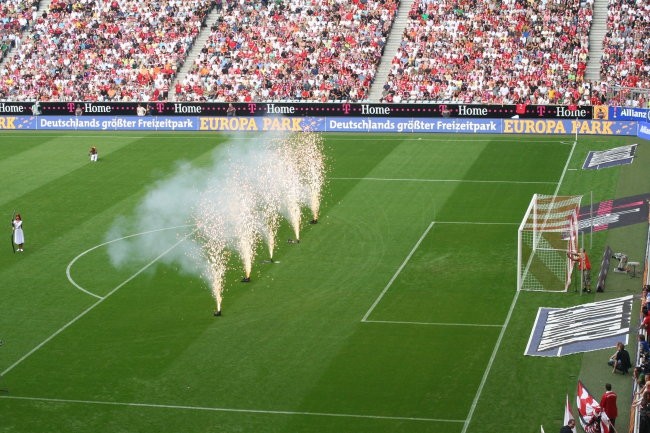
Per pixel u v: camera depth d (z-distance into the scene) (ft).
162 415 119.75
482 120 272.10
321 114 285.64
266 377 128.98
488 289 157.28
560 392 122.62
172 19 315.17
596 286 155.74
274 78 297.12
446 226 189.78
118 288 161.17
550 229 185.88
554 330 140.67
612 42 285.02
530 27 292.40
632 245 174.19
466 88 284.61
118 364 133.69
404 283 160.86
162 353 136.87
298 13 309.22
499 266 167.32
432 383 126.21
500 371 128.98
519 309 149.07
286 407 120.98
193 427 116.67
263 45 304.50
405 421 116.88
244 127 283.79
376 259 172.24
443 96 284.20
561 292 154.92
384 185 220.23
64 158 252.42
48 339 142.20
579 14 293.43
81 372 131.54
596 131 265.34
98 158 252.01
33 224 196.24
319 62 298.15
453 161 241.55
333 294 156.87
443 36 296.10
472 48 291.38
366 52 297.74
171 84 304.09
